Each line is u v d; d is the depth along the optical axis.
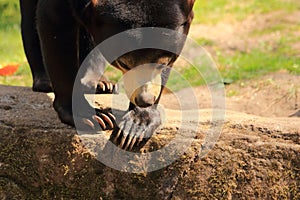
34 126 11.38
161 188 11.18
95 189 11.28
